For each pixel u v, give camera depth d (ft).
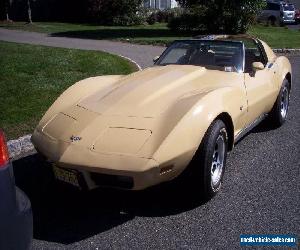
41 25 83.76
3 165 8.18
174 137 11.25
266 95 17.28
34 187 14.33
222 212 12.32
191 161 12.01
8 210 8.11
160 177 11.14
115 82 15.80
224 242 10.82
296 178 14.60
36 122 19.53
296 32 79.71
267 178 14.60
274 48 55.01
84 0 92.94
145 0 93.66
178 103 12.52
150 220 12.02
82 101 14.14
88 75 29.19
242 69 16.33
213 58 16.96
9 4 95.66
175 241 10.93
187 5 72.08
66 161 11.42
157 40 57.72
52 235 11.37
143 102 12.98
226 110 13.02
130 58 41.91
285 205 12.67
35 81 26.48
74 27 81.15
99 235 11.33
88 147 11.51
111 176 11.27
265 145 17.99
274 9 105.09
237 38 19.12
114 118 12.42
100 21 89.25
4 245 8.04
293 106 24.79
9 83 25.58
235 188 13.83
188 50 17.63
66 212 12.66
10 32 69.97
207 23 68.23
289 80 21.34
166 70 15.87
